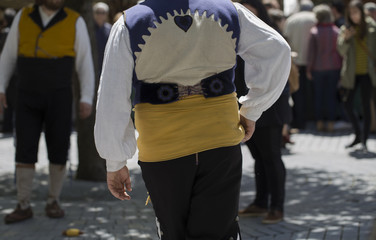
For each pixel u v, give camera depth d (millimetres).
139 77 3004
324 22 13078
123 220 6461
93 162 9047
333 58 13117
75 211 6906
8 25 12859
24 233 5902
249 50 3119
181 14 2975
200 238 3107
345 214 6516
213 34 2994
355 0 10461
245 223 6316
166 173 3018
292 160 10367
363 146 10922
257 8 5875
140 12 2980
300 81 13477
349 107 11039
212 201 3049
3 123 14820
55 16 6238
